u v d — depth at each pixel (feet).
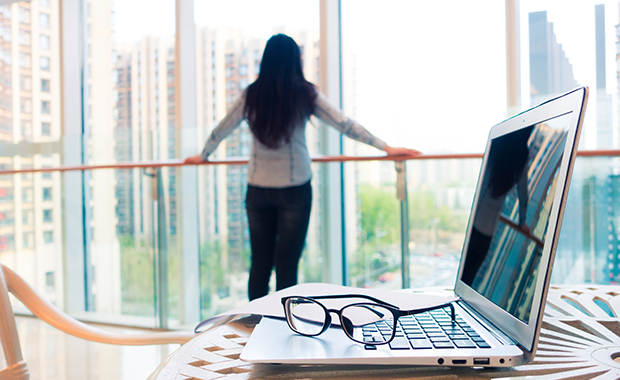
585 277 6.83
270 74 5.57
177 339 2.40
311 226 8.18
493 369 1.41
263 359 1.39
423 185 7.23
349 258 7.92
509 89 8.18
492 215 1.94
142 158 9.62
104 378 7.14
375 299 1.53
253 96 5.62
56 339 9.06
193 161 7.96
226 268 8.85
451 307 1.74
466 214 6.93
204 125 10.28
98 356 8.11
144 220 9.49
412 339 1.50
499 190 1.90
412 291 2.56
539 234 1.43
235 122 6.32
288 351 1.45
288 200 5.76
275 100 5.51
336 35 9.29
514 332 1.45
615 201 6.64
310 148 8.32
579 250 6.88
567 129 1.39
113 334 2.44
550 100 1.56
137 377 7.16
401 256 7.42
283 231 5.84
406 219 7.36
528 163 1.64
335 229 8.00
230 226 8.80
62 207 10.48
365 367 1.45
